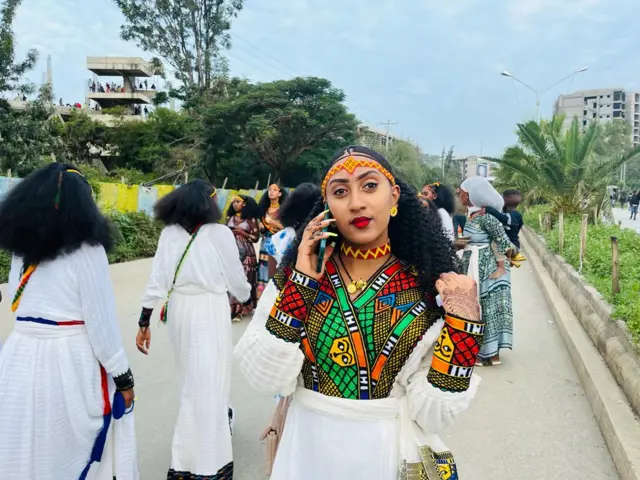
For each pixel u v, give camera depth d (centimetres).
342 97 2792
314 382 154
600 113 9706
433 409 143
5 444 206
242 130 2730
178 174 2650
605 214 1570
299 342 148
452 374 140
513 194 643
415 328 149
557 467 320
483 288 502
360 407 149
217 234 304
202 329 293
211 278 297
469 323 139
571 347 522
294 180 3008
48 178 210
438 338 146
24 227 206
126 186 1359
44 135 2006
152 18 3130
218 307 300
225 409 300
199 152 2802
